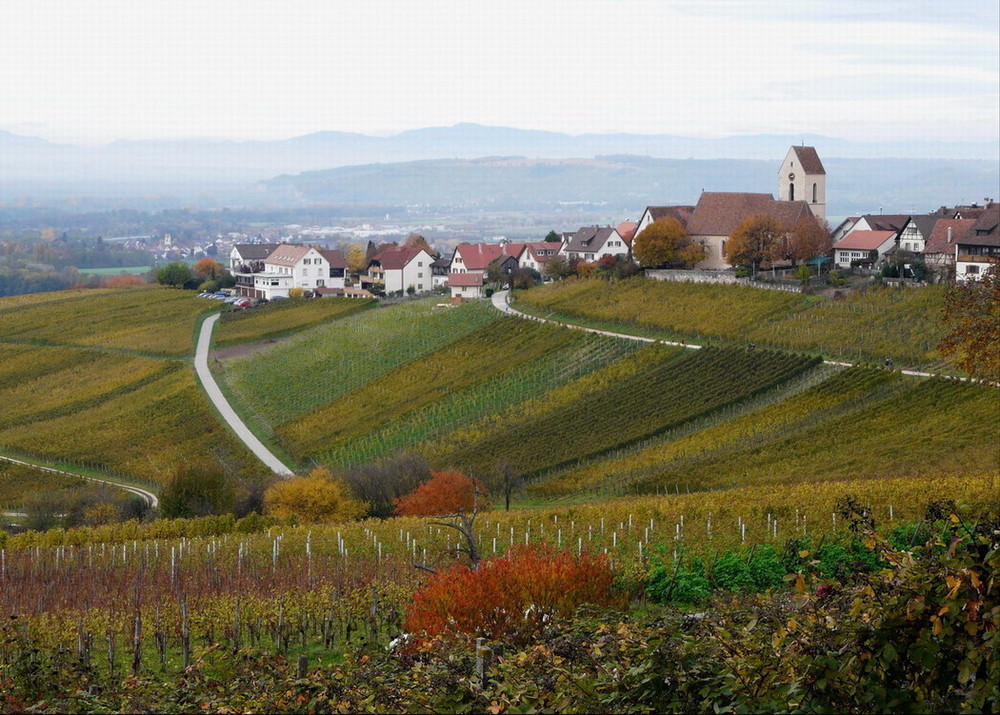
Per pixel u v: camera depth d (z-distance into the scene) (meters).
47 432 125.94
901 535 40.16
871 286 120.12
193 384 137.25
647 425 93.69
